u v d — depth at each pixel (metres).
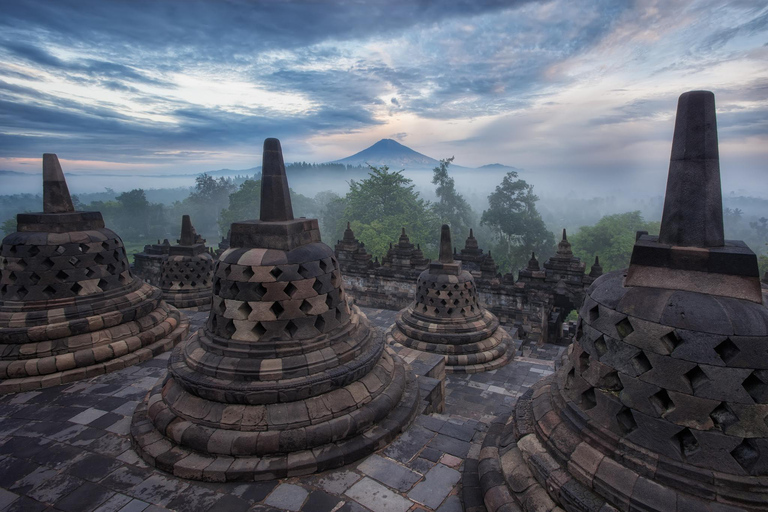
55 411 9.39
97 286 11.92
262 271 7.83
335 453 7.33
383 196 69.19
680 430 4.66
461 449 7.91
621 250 57.78
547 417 6.00
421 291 16.19
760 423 4.39
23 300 11.02
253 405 7.48
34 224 11.28
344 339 8.57
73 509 6.45
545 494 5.41
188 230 19.36
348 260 29.73
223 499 6.63
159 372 11.48
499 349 15.70
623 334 5.11
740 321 4.45
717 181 5.04
